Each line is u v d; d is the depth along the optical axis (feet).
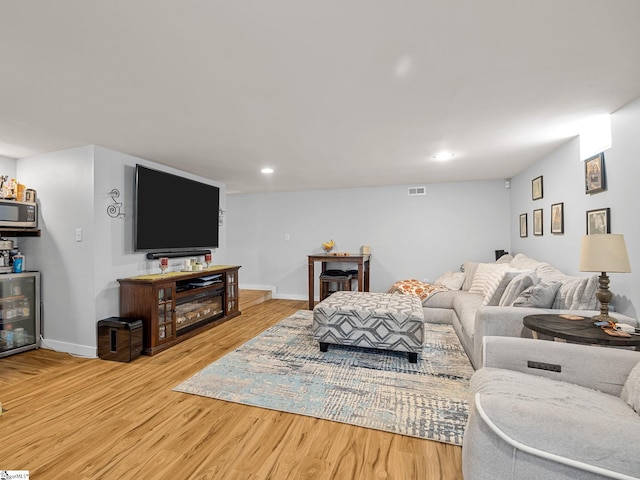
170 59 5.32
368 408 6.96
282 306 17.79
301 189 19.35
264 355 10.11
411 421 6.47
